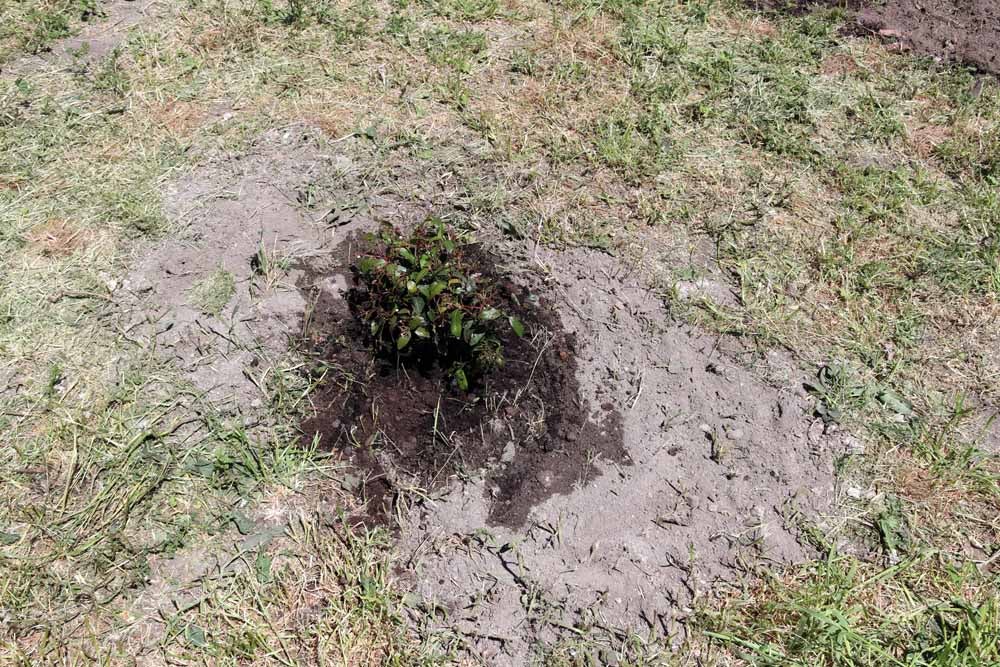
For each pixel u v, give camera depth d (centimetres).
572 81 473
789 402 330
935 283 375
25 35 473
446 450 308
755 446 317
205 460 296
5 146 405
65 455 294
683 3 533
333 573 274
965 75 485
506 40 499
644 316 358
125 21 492
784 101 462
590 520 294
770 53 494
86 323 334
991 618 270
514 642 263
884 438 320
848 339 353
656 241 389
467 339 317
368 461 304
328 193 398
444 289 325
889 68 491
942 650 262
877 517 297
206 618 260
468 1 522
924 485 306
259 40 482
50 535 274
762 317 359
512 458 308
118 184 392
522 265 374
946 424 324
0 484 286
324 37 489
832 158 432
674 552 288
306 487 294
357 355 334
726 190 413
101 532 275
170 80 452
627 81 474
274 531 281
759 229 395
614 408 327
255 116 434
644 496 302
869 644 262
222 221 379
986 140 444
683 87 467
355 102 448
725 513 298
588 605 273
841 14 525
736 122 449
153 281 352
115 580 266
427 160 419
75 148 409
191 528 279
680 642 266
